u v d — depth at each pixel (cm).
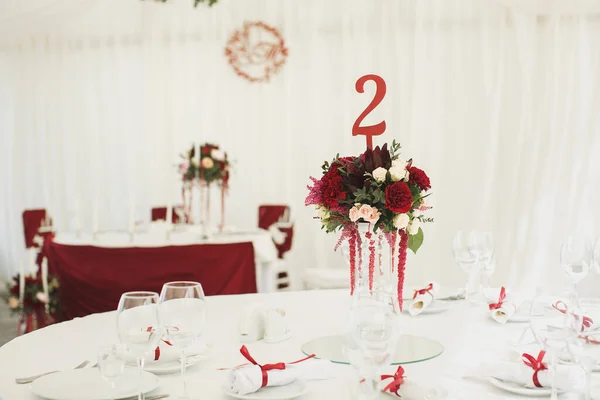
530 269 671
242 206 748
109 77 759
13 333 572
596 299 183
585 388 143
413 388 138
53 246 481
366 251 209
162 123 755
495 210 682
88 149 765
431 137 691
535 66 668
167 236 486
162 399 144
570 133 662
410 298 253
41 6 719
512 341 194
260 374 148
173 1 745
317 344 189
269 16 729
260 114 740
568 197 663
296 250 734
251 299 256
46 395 142
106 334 201
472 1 680
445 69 689
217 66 745
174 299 147
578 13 649
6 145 775
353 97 710
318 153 725
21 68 762
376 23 706
